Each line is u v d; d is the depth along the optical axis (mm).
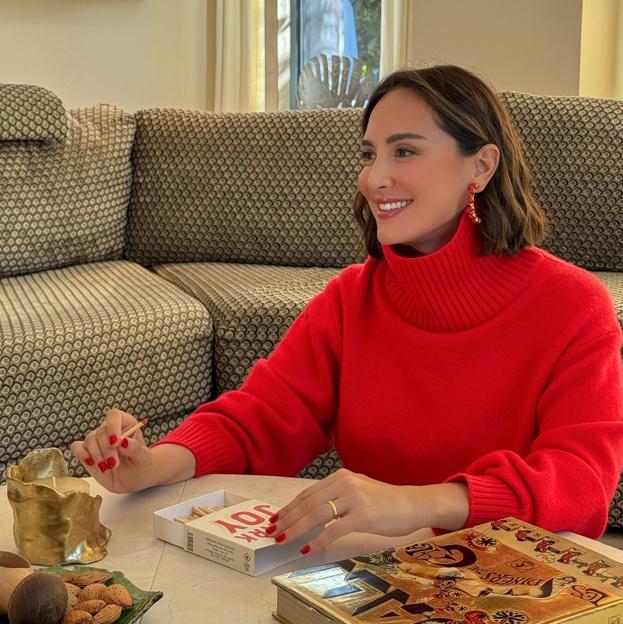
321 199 2584
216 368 2082
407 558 817
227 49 3445
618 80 3410
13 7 3303
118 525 1012
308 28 3559
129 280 2320
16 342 1780
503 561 808
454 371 1208
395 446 1239
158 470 1118
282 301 2074
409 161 1147
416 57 3318
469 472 1072
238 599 836
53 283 2314
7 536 983
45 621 717
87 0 3379
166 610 816
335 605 725
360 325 1306
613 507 1987
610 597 733
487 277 1196
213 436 1231
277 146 2625
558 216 2484
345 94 3574
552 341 1166
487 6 3242
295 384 1328
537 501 1000
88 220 2570
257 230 2613
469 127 1147
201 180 2648
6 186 2428
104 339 1877
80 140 2578
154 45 3479
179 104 3545
